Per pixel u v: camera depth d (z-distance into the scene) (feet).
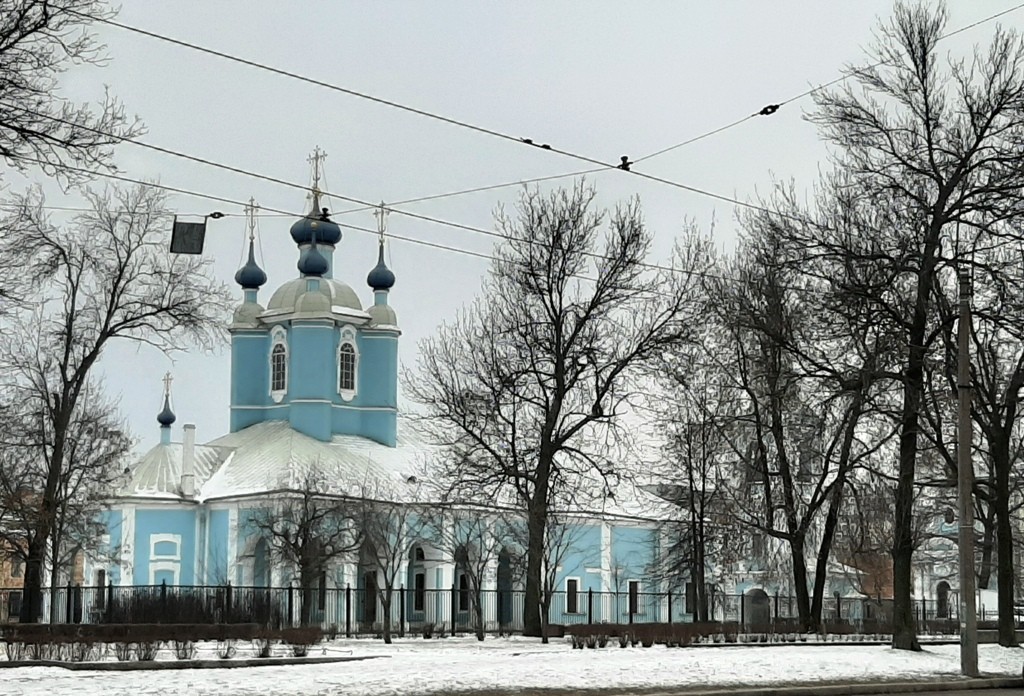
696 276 160.66
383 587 256.93
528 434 164.86
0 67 81.56
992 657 110.52
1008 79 111.86
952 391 118.21
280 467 265.34
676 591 285.84
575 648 127.34
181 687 69.46
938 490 181.16
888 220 116.67
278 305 296.10
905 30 113.50
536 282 160.97
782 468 155.02
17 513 161.17
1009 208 111.24
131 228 167.12
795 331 131.23
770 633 144.87
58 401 167.12
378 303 300.20
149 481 266.36
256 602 204.23
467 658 103.91
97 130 84.38
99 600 212.23
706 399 173.88
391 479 264.52
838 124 115.34
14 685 70.54
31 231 154.40
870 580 278.67
